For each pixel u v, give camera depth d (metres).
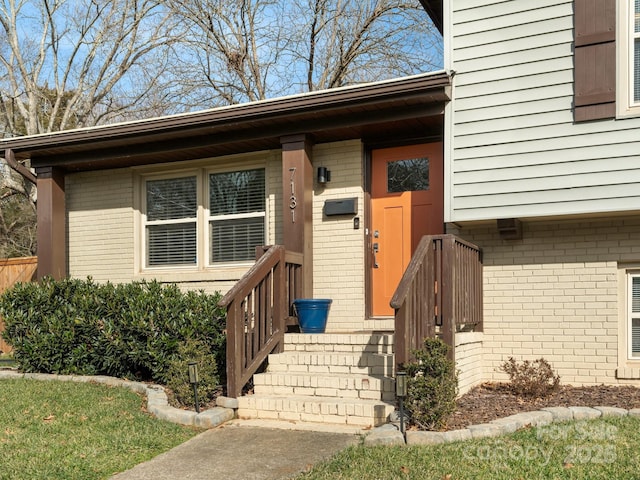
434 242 6.50
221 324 7.88
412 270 6.02
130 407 6.75
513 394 6.91
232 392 6.59
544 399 6.63
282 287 7.54
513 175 7.15
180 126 8.56
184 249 10.05
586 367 7.27
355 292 8.45
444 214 7.45
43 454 5.27
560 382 7.32
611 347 7.19
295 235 8.32
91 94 21.50
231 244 9.71
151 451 5.39
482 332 7.69
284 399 6.42
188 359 6.86
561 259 7.44
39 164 10.20
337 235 8.59
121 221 10.30
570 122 6.95
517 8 7.26
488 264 7.74
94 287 8.80
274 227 9.20
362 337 7.13
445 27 7.59
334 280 8.55
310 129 8.22
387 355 6.77
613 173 6.73
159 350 7.84
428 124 8.01
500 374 7.60
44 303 8.88
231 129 8.59
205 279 9.55
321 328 7.73
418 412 5.56
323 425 6.12
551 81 7.06
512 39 7.26
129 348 8.09
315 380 6.63
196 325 7.77
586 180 6.83
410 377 5.66
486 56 7.36
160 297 8.16
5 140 9.70
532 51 7.16
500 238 7.70
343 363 6.89
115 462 5.11
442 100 7.46
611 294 7.22
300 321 7.73
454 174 7.41
